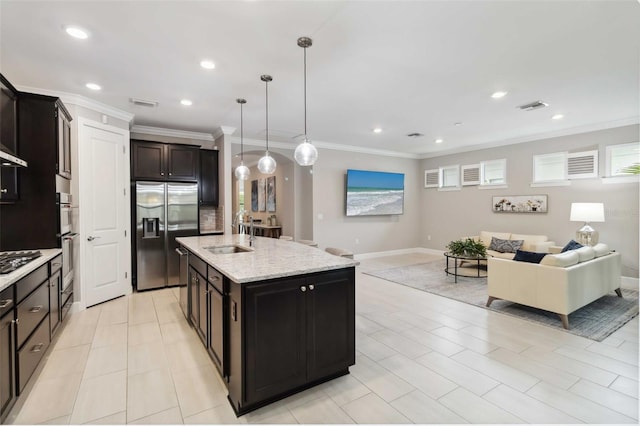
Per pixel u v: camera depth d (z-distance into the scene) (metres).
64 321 3.27
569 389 2.19
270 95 3.75
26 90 3.42
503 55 2.77
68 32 2.36
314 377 2.21
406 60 2.87
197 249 3.01
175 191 4.82
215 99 3.87
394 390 2.20
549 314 3.65
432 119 4.84
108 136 4.11
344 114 4.57
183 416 1.93
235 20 2.23
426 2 2.04
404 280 5.25
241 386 1.92
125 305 3.96
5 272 1.98
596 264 3.75
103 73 3.09
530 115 4.64
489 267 3.90
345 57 2.80
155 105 4.07
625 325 3.33
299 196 7.12
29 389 2.19
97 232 3.95
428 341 2.96
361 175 7.29
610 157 5.04
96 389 2.20
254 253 2.81
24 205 2.92
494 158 6.66
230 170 5.33
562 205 5.62
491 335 3.09
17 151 2.86
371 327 3.30
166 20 2.22
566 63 2.93
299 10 2.12
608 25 2.30
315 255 2.71
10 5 2.02
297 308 2.13
